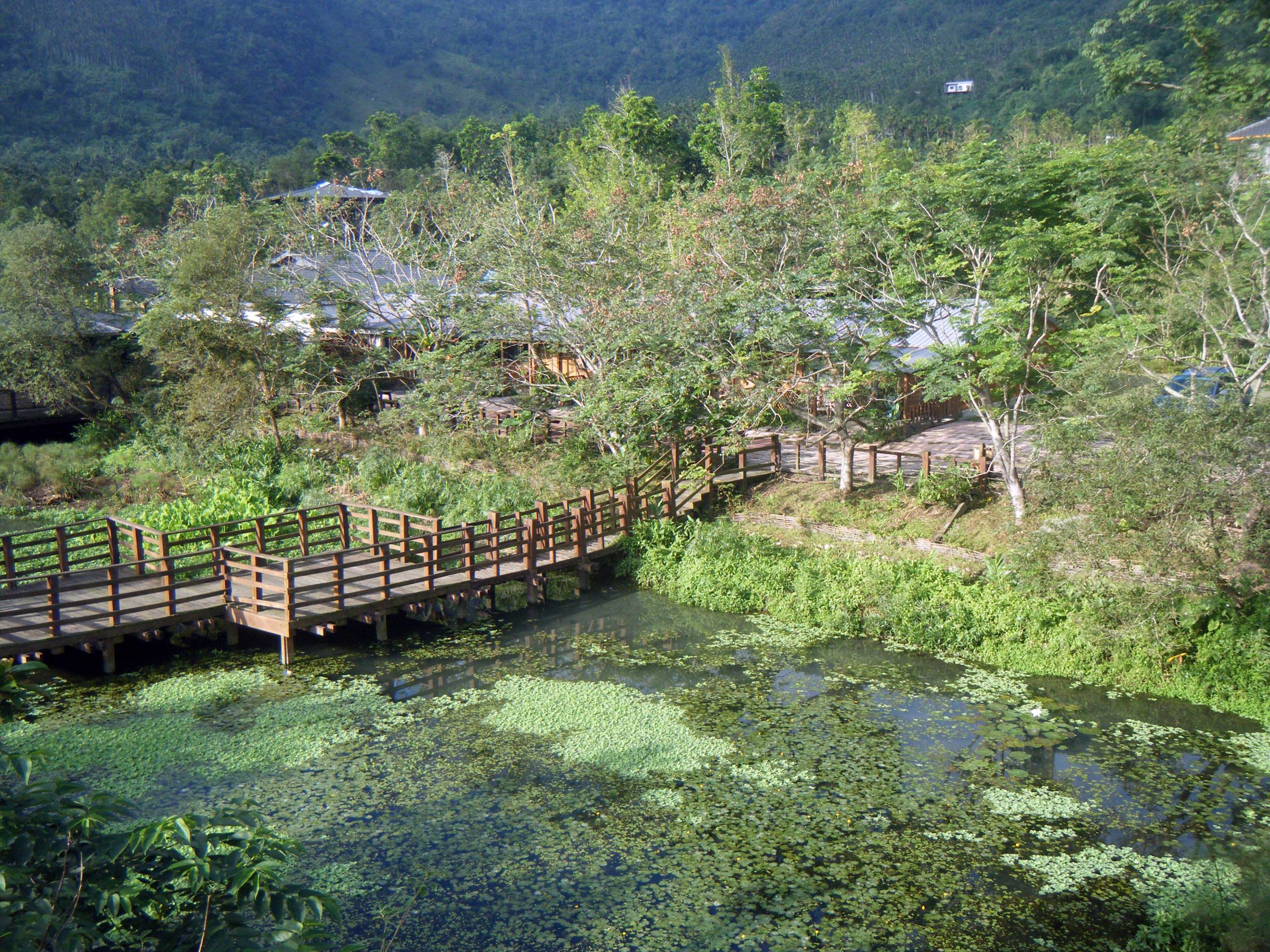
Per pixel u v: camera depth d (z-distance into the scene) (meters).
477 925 11.07
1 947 5.54
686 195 44.12
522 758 14.93
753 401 23.95
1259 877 10.48
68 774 14.30
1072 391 19.78
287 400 33.72
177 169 104.81
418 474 29.83
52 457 33.59
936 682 17.67
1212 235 20.14
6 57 173.62
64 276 36.03
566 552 23.34
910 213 24.42
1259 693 16.20
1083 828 12.96
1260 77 21.78
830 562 21.98
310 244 38.12
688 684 17.73
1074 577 17.16
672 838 12.79
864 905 11.41
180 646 19.42
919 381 29.73
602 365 28.34
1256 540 15.84
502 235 32.97
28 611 17.25
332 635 19.88
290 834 12.81
